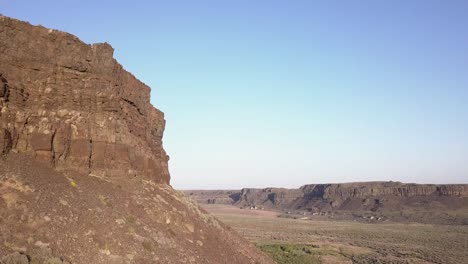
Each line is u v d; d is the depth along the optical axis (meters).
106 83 34.41
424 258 90.19
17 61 28.47
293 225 176.38
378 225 187.50
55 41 30.81
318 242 117.31
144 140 41.47
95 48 33.78
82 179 29.19
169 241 29.73
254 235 127.12
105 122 33.41
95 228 25.09
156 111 47.81
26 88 28.61
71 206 25.44
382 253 97.75
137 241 26.75
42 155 27.64
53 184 26.17
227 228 47.59
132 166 35.97
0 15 27.86
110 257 23.72
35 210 23.00
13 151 26.30
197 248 32.69
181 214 36.19
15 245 20.28
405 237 135.88
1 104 26.45
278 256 78.00
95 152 31.81
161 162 44.53
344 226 179.12
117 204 29.42
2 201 22.25
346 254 93.25
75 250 22.50
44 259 20.25
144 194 34.00
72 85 31.56
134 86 41.25
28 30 29.41
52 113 29.55
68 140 29.80
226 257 35.66
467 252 100.38
